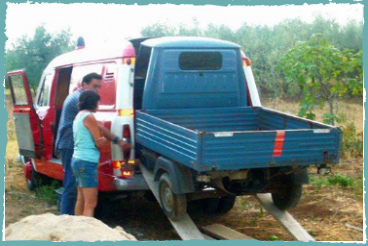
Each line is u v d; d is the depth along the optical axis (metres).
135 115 7.13
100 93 7.56
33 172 9.89
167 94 7.39
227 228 7.02
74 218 5.37
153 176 6.92
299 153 6.14
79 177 6.80
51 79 9.23
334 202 8.17
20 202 9.09
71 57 8.87
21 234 5.14
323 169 6.50
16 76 9.03
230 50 7.82
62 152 7.53
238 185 6.76
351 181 9.07
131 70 7.16
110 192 7.48
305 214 7.91
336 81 11.96
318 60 11.53
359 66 11.62
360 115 17.28
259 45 21.52
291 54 11.71
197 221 7.85
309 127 6.83
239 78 7.89
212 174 6.05
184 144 5.92
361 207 7.93
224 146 5.74
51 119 9.07
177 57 7.44
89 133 6.77
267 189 6.85
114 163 7.05
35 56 21.73
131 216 8.22
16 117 9.38
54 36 22.08
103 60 7.60
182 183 6.21
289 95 21.16
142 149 7.06
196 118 7.46
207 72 7.64
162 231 7.48
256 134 5.89
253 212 8.21
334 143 6.35
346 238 6.84
